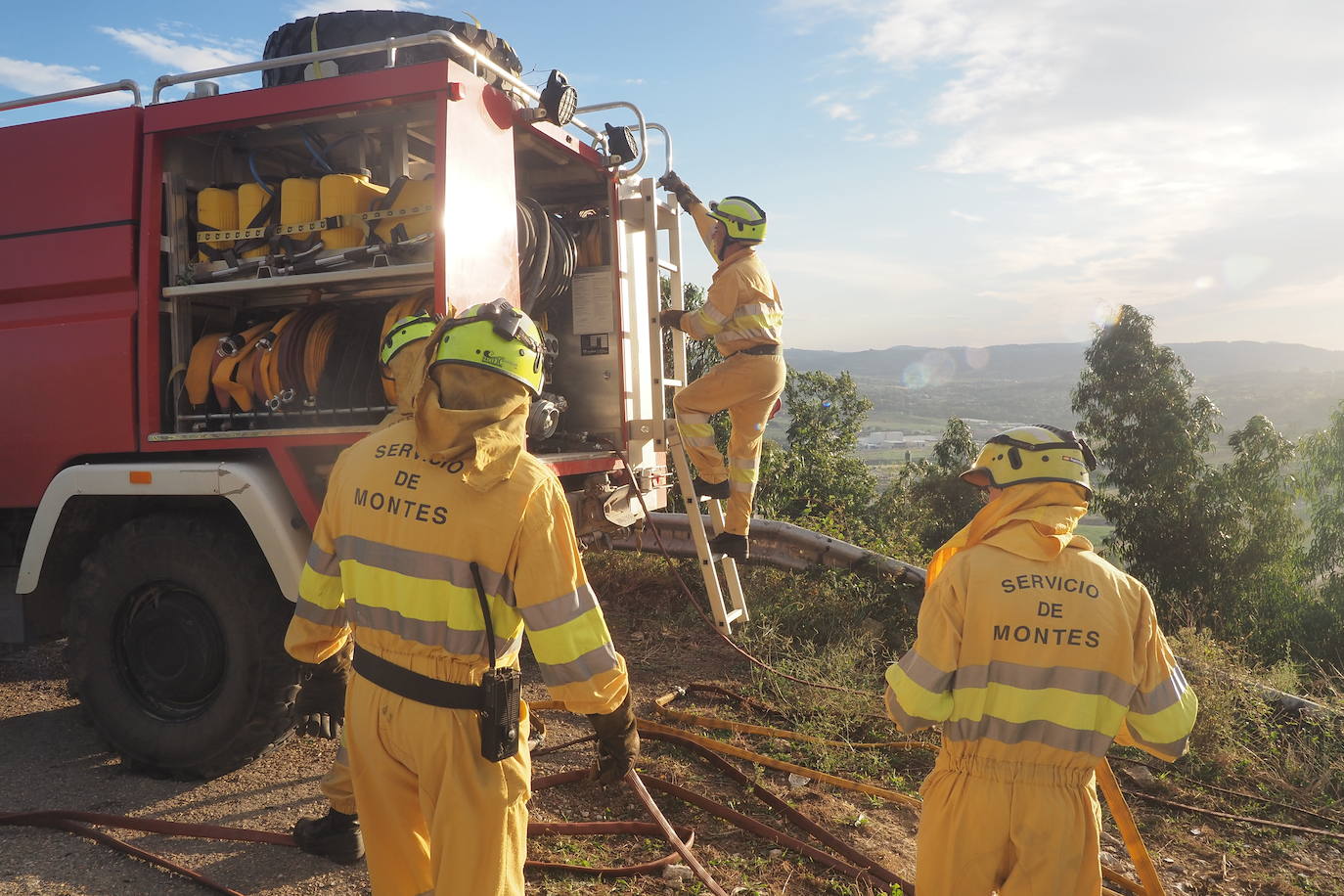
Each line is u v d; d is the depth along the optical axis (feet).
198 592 12.81
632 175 18.12
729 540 19.07
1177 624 32.96
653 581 24.73
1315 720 16.62
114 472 13.07
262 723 12.76
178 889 10.07
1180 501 115.85
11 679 18.01
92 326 13.70
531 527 6.77
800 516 29.99
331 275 12.96
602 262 18.31
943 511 127.13
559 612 6.79
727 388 17.74
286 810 12.12
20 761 13.76
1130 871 11.78
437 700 6.80
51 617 15.35
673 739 14.73
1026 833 7.16
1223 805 13.94
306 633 7.81
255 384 13.91
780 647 20.26
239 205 14.08
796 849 11.44
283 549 12.39
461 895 6.57
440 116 12.34
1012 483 7.74
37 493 14.02
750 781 13.21
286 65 13.21
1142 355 121.90
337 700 9.48
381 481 7.09
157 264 13.58
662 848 11.40
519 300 14.26
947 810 7.48
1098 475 124.06
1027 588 7.32
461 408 6.95
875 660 20.16
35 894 9.78
